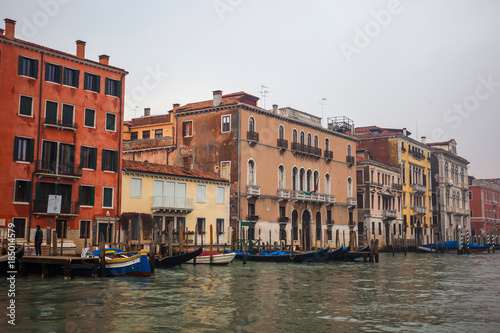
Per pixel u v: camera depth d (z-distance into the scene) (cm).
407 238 6475
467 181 8375
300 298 1767
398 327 1309
